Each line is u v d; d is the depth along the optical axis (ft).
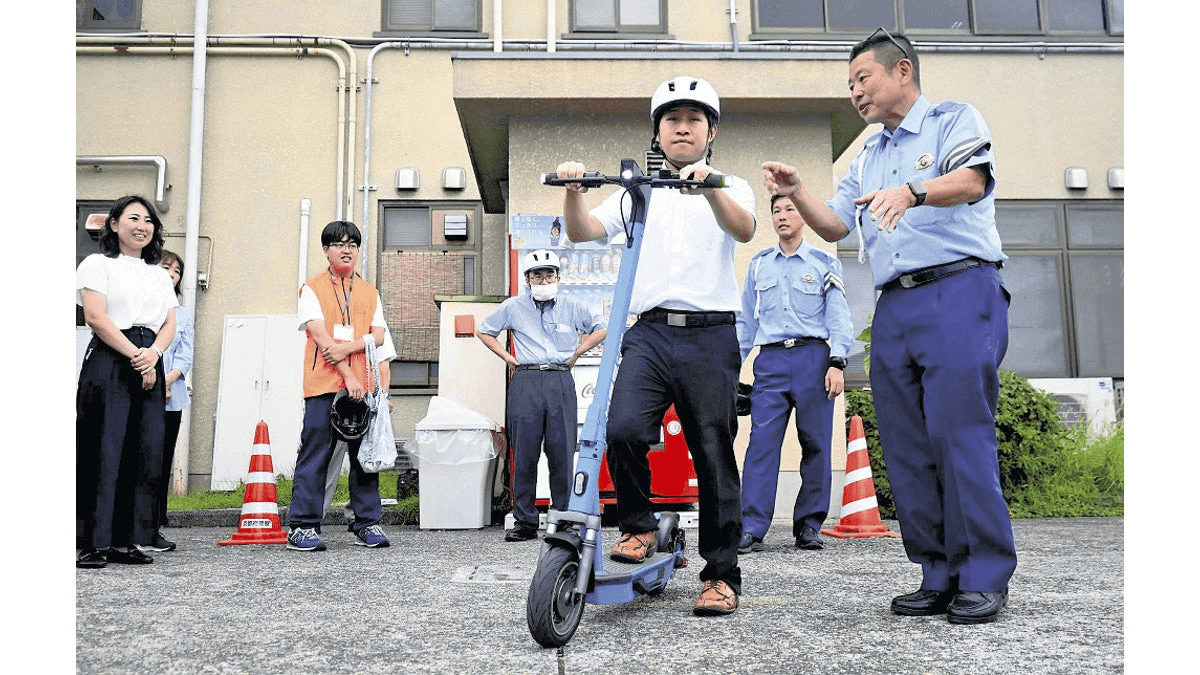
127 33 27.22
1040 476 20.31
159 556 12.67
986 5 29.14
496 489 19.07
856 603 8.29
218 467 25.22
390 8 28.19
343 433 13.42
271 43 27.45
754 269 14.34
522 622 7.40
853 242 26.66
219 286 26.61
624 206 8.06
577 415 16.89
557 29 28.22
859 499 15.31
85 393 11.30
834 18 28.84
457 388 19.60
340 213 26.99
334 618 7.62
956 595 7.47
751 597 8.66
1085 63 28.89
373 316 14.26
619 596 7.03
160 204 26.71
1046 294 27.86
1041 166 28.35
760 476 13.46
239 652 6.33
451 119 27.66
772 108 19.24
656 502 16.65
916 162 7.73
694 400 7.64
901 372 7.88
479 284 27.09
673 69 18.54
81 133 26.94
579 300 18.39
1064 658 6.03
